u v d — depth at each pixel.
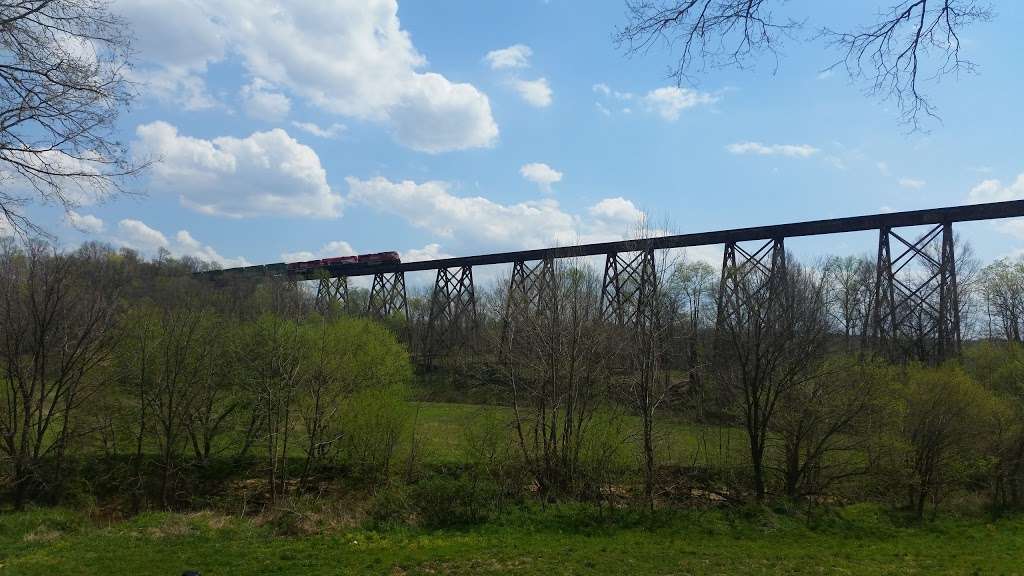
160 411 22.53
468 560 13.48
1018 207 25.62
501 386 24.59
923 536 17.53
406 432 23.31
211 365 23.77
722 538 16.44
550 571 12.62
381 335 26.39
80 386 22.12
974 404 20.30
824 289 25.14
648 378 20.25
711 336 24.23
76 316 22.48
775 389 20.53
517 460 20.66
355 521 17.33
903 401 20.19
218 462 24.66
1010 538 17.31
